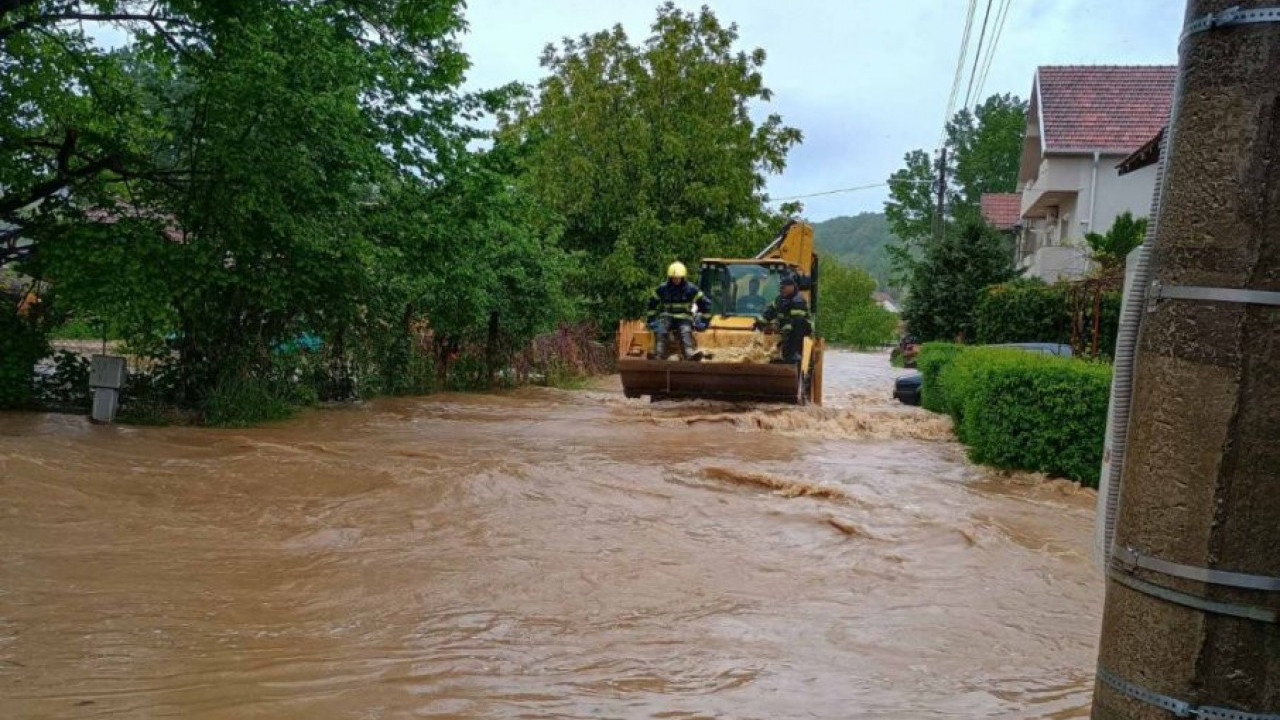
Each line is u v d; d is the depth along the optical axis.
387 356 18.52
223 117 12.05
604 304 32.66
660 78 33.72
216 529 7.05
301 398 15.36
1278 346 2.16
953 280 41.03
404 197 15.41
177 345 13.52
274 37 12.47
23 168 12.62
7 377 12.12
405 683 4.38
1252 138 2.19
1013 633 5.50
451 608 5.53
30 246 12.51
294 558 6.42
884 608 5.86
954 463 12.00
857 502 8.95
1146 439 2.35
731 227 34.41
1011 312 26.59
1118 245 24.98
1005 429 10.91
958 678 4.75
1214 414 2.20
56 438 10.27
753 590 6.12
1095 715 2.49
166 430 11.71
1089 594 6.36
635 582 6.18
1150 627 2.31
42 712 3.89
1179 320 2.28
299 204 13.16
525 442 12.38
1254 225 2.18
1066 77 36.34
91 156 13.01
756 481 9.70
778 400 17.22
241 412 13.02
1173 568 2.25
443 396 19.12
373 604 5.55
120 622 5.04
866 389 28.19
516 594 5.83
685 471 10.27
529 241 22.27
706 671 4.68
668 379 16.98
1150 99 34.69
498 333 22.11
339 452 10.50
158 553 6.36
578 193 32.69
